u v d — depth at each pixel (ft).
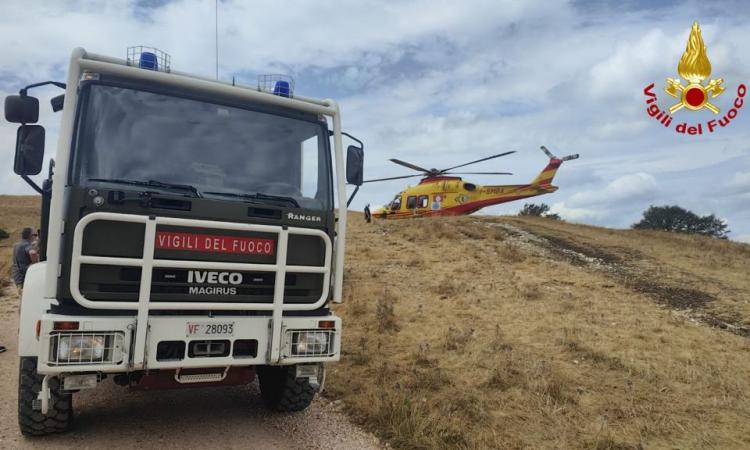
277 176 16.93
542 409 19.47
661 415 19.40
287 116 17.57
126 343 13.87
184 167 15.67
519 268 51.47
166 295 14.57
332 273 17.13
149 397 20.15
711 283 46.80
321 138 17.97
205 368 15.31
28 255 29.19
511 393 21.04
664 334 31.01
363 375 23.07
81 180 14.25
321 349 16.29
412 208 88.79
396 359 25.49
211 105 16.58
